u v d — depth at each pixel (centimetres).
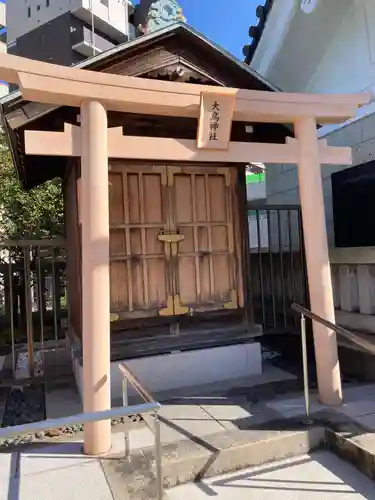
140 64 374
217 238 456
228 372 445
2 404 420
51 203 873
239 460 287
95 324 296
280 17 648
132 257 420
